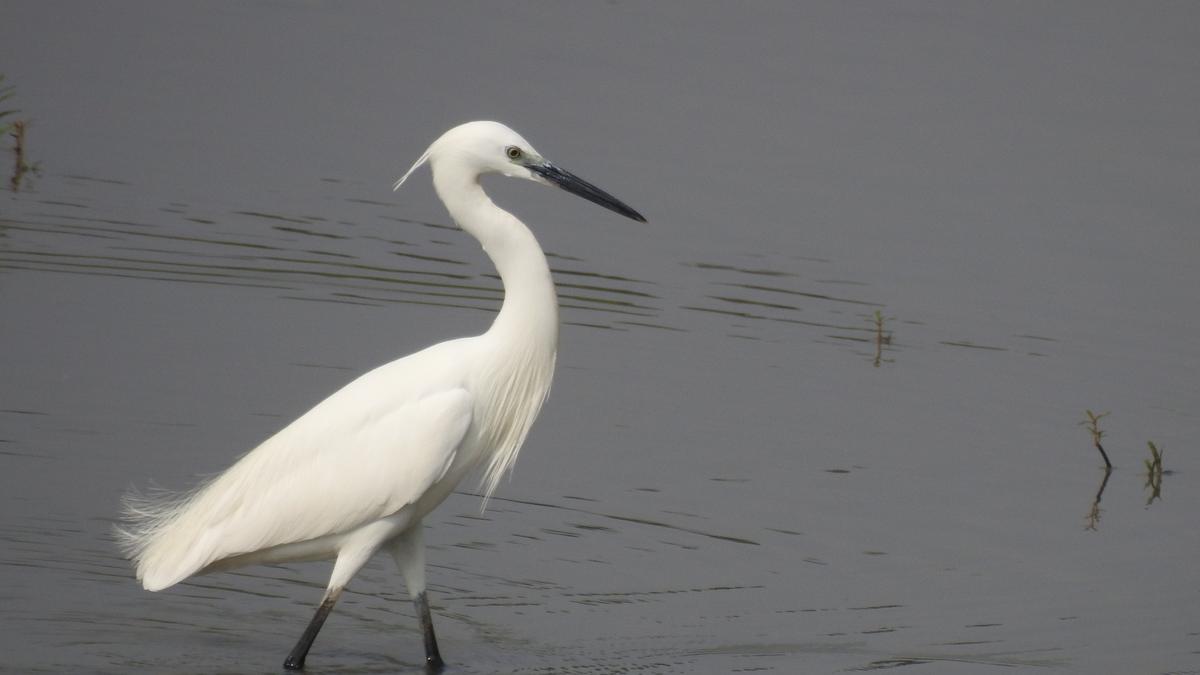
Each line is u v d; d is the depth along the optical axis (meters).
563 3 23.27
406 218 17.64
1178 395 14.63
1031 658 10.06
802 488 12.70
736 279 16.59
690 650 10.06
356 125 19.50
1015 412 14.27
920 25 22.83
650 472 12.87
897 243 17.39
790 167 18.86
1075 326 15.86
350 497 9.66
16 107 19.47
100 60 20.88
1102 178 18.75
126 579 10.80
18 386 13.53
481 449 10.20
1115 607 10.88
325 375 14.24
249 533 9.79
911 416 14.11
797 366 14.98
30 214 16.89
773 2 23.52
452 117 19.62
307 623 10.41
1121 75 21.31
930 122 19.98
